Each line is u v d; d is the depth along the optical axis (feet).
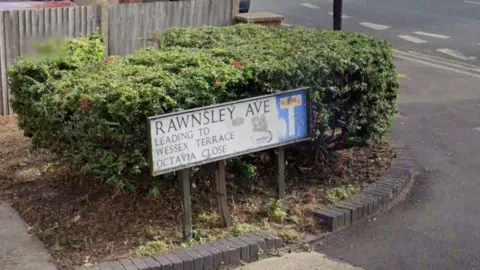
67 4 37.19
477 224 23.08
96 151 20.84
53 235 21.59
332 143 25.30
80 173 22.79
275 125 21.86
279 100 21.84
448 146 29.12
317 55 23.58
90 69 23.36
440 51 53.36
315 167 25.27
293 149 24.93
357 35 26.96
